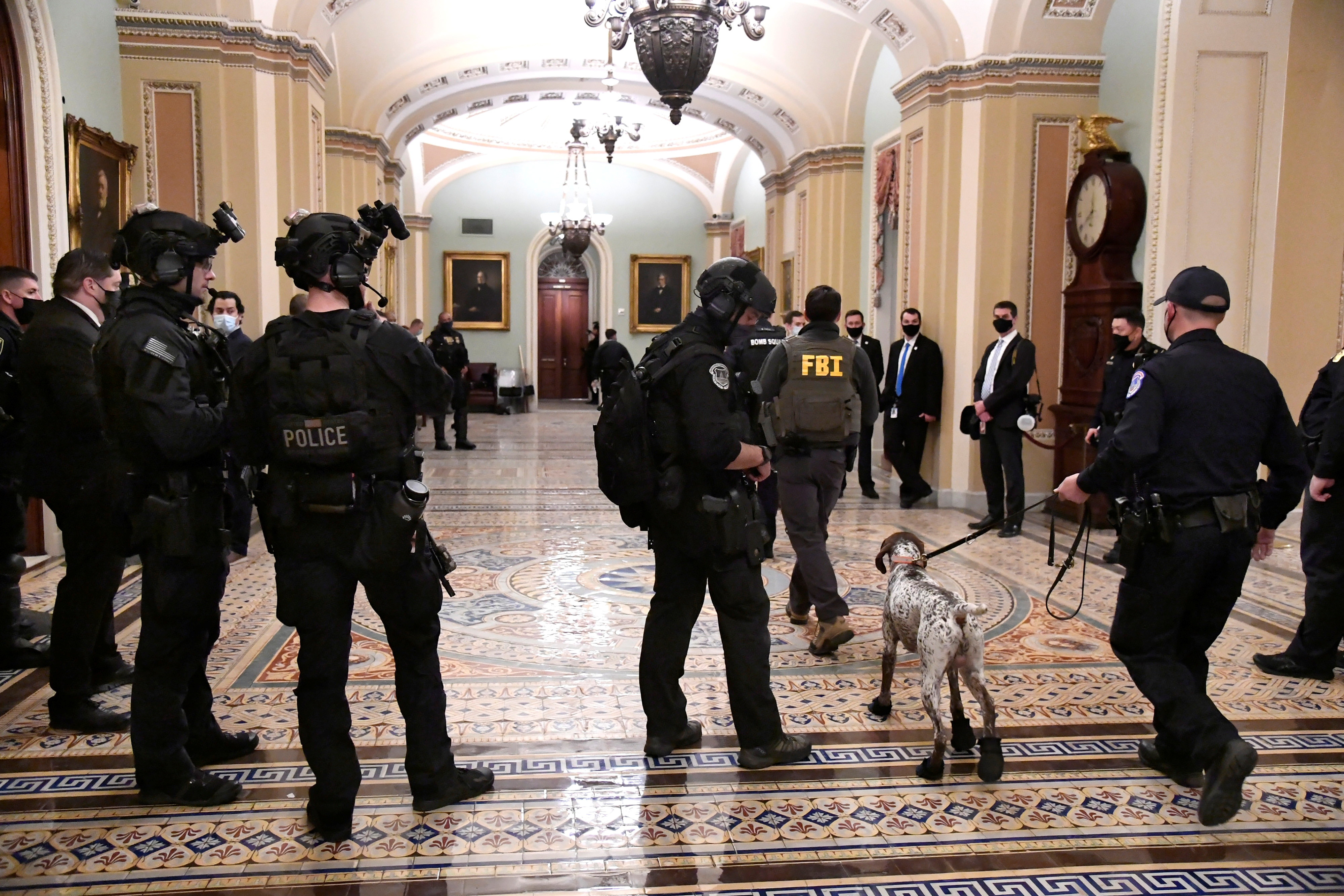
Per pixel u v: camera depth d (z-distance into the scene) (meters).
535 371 23.05
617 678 4.62
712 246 23.20
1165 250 7.45
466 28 13.23
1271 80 7.39
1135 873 2.97
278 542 3.00
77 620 3.84
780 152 15.81
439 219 22.64
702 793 3.46
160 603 3.12
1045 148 9.25
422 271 22.03
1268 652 5.02
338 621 3.02
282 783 3.50
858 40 12.81
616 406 3.42
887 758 3.75
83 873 2.91
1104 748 3.87
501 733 3.96
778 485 6.23
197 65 8.52
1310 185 7.48
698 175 22.77
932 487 9.74
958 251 9.48
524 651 5.01
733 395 3.43
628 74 14.51
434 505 9.23
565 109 20.97
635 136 14.83
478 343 22.94
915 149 10.02
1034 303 9.34
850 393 4.91
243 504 4.29
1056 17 9.05
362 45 12.75
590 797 3.42
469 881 2.90
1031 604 5.89
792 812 3.33
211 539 3.20
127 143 8.34
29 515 6.59
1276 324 7.57
